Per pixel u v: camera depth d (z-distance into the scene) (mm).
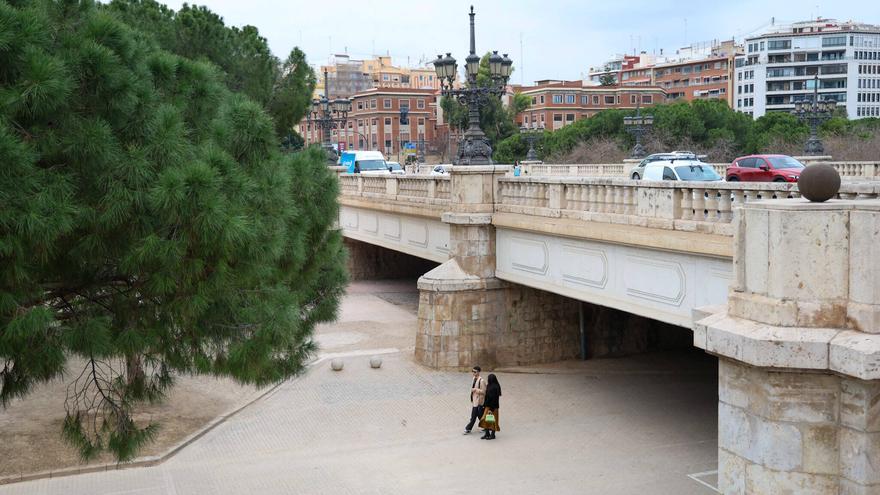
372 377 21469
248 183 9477
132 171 8430
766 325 6309
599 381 21203
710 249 13461
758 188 12672
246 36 23891
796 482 6270
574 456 15703
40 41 8188
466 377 21484
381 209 28484
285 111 25875
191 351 10703
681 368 22500
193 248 8758
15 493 13633
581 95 105938
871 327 5879
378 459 15711
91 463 15000
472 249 22016
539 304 22812
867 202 6059
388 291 35719
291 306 10820
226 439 16922
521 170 46719
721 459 6859
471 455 15867
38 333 8375
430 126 110625
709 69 126250
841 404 6137
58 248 8555
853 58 115438
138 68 9609
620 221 16188
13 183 7504
